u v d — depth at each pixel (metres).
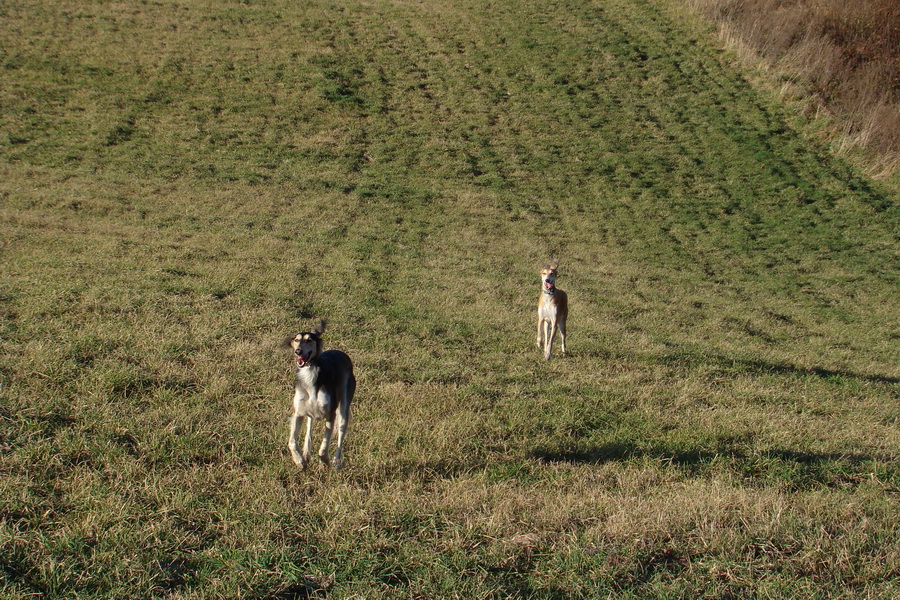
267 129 27.58
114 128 26.47
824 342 14.47
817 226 23.20
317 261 16.64
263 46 34.34
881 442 8.34
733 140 28.58
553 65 33.88
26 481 5.59
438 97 31.02
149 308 11.32
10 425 6.57
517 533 5.41
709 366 11.57
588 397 9.45
